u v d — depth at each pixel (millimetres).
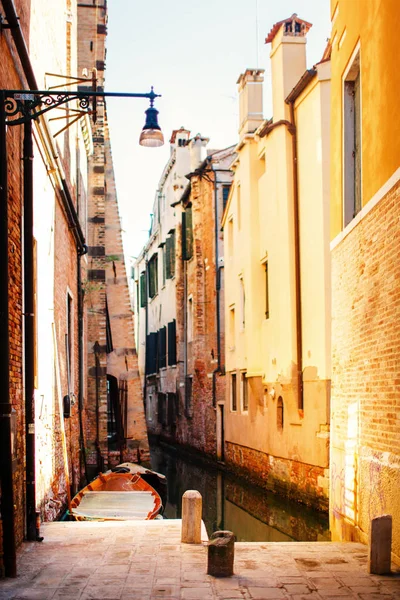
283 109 18781
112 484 17094
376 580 7293
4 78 8242
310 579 7316
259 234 22219
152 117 8750
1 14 7910
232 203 25766
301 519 16547
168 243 39438
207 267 31031
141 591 6770
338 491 10883
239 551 8734
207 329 31062
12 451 7820
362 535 9398
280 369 18812
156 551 8406
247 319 22438
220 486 23141
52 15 14000
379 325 8961
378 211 9000
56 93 8117
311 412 16938
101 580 7141
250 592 6812
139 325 57000
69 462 15391
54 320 13234
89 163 24438
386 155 8695
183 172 36906
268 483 20328
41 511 10516
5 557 7258
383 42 8781
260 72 22953
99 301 23203
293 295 18109
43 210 11648
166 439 40000
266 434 20688
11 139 8578
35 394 10086
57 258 13977
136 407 25156
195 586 6977
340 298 11078
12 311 8461
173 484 24266
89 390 22609
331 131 11844
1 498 7391
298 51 18953
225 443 26531
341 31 11117
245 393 24188
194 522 8898
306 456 17125
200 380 30859
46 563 7836
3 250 7523
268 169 20438
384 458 8578
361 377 9766
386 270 8688
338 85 11328
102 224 23922
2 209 7547
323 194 16406
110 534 9414
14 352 8539
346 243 10703
